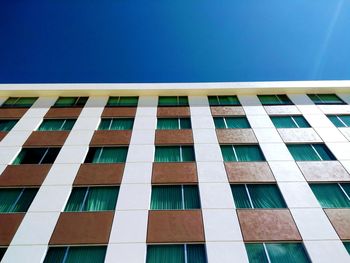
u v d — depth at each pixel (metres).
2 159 13.71
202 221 10.35
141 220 10.39
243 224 10.23
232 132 15.72
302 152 14.26
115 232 9.92
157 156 14.17
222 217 10.52
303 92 19.41
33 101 19.19
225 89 19.39
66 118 17.27
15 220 10.40
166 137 15.33
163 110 18.02
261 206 11.20
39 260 9.04
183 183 12.27
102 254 9.39
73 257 9.31
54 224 10.26
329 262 8.89
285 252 9.41
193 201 11.50
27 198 11.69
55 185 12.10
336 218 10.41
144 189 11.84
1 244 9.50
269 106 18.19
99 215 10.62
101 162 13.72
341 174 12.59
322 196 11.64
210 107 18.30
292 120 16.92
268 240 9.67
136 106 18.59
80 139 15.22
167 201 11.52
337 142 14.63
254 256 9.29
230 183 12.23
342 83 19.27
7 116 17.28
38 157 14.15
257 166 13.16
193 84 20.00
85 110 18.02
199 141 14.96
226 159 13.88
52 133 15.78
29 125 16.44
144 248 9.39
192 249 9.56
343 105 18.00
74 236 9.80
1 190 12.05
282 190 11.78
